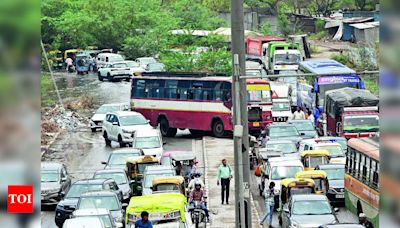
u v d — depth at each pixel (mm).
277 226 70812
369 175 66062
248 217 58531
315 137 100375
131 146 106938
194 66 157500
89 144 113688
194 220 66688
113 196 66250
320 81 118000
